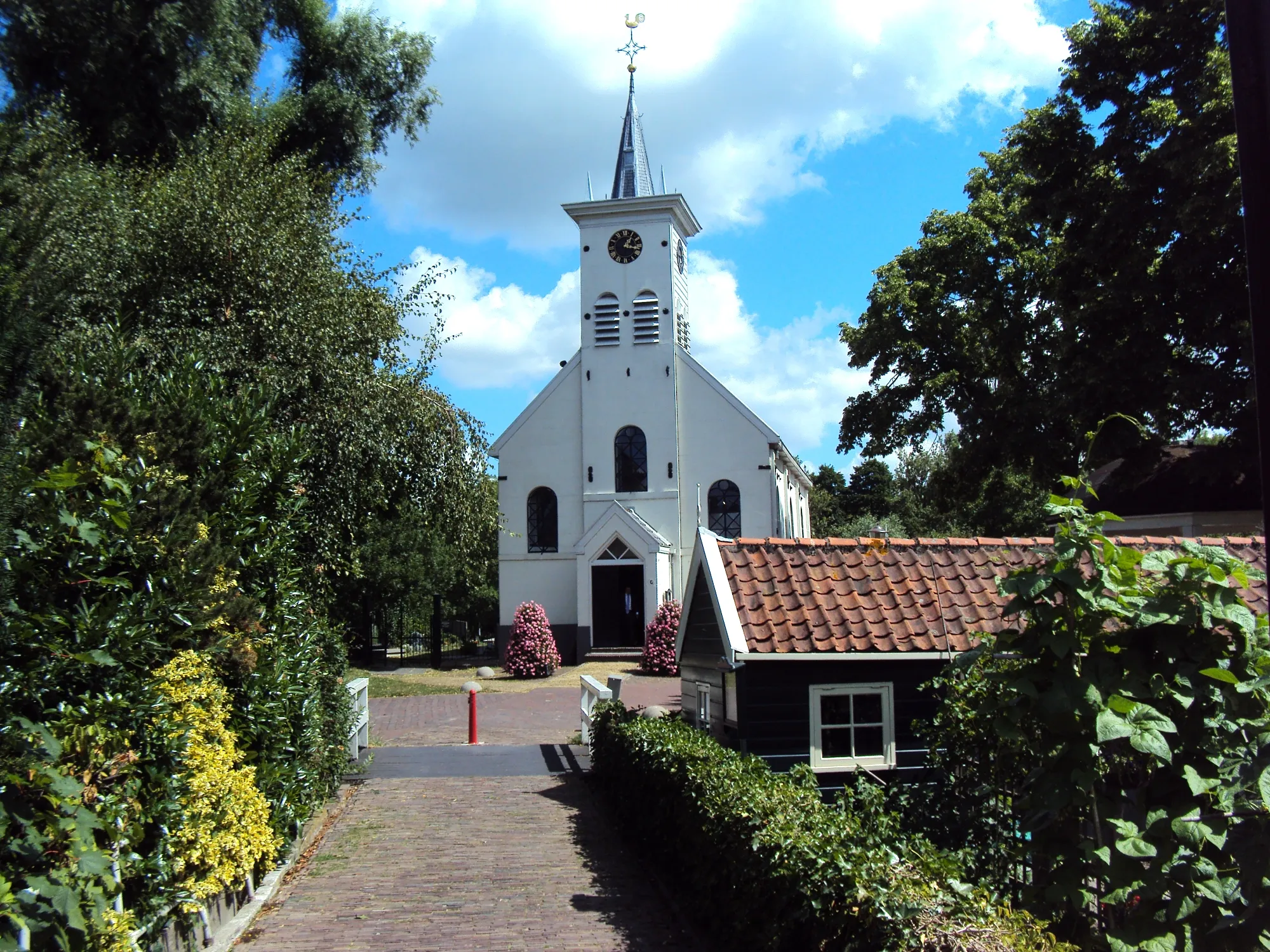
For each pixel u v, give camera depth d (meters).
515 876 9.08
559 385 33.38
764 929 5.92
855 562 9.64
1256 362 3.55
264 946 7.24
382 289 16.75
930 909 4.30
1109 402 17.45
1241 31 3.61
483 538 19.12
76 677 5.64
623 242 33.25
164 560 6.72
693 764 7.80
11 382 4.90
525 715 21.34
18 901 4.41
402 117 24.56
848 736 8.89
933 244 26.30
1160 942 4.18
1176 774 4.41
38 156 6.70
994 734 6.11
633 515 31.41
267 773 8.35
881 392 27.58
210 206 13.27
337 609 26.78
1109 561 4.45
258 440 9.09
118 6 17.75
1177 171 15.85
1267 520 3.51
